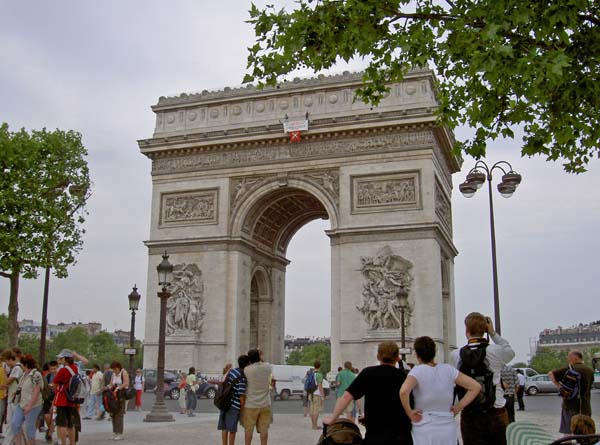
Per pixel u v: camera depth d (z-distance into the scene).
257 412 30.84
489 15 24.48
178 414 62.34
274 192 91.38
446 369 16.70
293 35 27.09
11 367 34.28
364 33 26.78
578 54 26.09
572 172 30.78
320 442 16.59
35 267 81.75
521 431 16.73
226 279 89.12
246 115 93.31
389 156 84.94
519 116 27.67
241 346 88.88
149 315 90.94
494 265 53.28
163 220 93.81
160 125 97.12
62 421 32.28
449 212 99.56
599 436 14.00
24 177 80.50
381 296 81.25
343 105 88.81
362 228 83.94
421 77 85.81
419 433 16.16
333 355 82.81
